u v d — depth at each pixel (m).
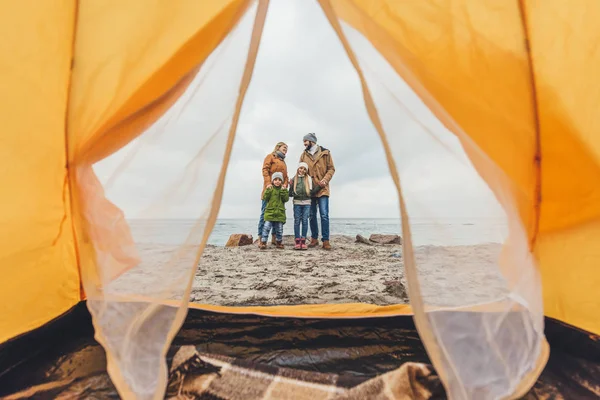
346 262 4.00
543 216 1.27
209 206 1.15
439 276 1.01
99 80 1.21
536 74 1.21
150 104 1.23
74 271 1.58
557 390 1.01
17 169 1.25
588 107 1.21
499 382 0.96
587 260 1.28
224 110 1.21
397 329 1.53
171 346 1.30
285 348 1.35
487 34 1.17
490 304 1.02
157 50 1.21
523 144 1.19
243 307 1.76
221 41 1.24
